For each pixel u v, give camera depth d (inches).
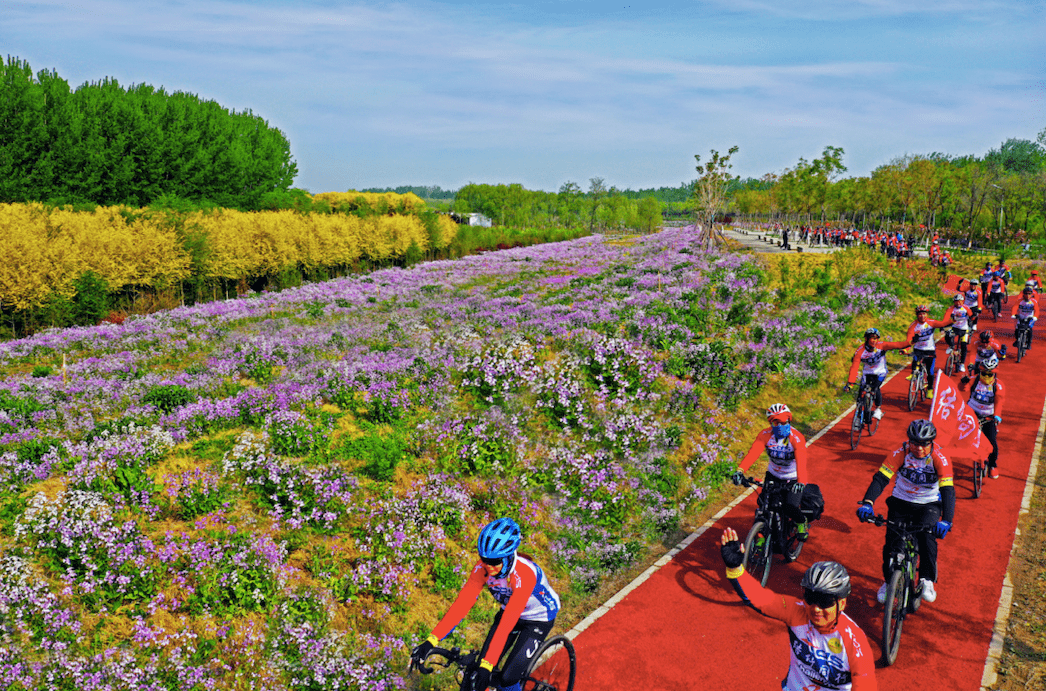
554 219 5118.1
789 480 298.7
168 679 228.2
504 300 1006.4
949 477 245.4
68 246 1012.5
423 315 914.7
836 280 1048.2
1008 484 406.3
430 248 2092.8
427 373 536.1
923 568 257.8
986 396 403.5
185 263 1224.2
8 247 911.7
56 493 340.8
